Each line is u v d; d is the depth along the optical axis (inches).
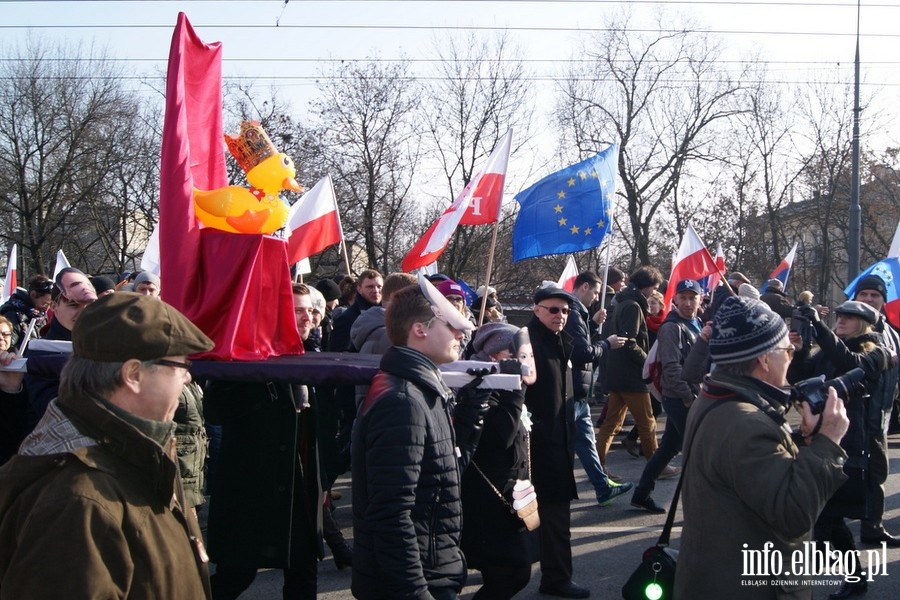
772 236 1124.5
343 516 263.6
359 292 262.4
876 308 228.5
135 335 73.6
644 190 1138.0
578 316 250.7
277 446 147.5
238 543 146.6
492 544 144.9
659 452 254.7
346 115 1024.9
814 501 93.2
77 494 68.4
